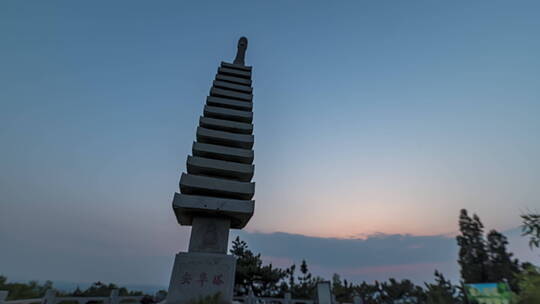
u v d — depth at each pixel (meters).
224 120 19.05
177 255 13.44
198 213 15.09
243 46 27.20
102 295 26.56
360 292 30.39
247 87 22.27
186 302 12.46
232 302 12.91
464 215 23.73
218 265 13.45
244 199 15.99
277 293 31.44
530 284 3.78
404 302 5.18
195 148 17.06
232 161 17.61
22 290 22.02
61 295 22.31
